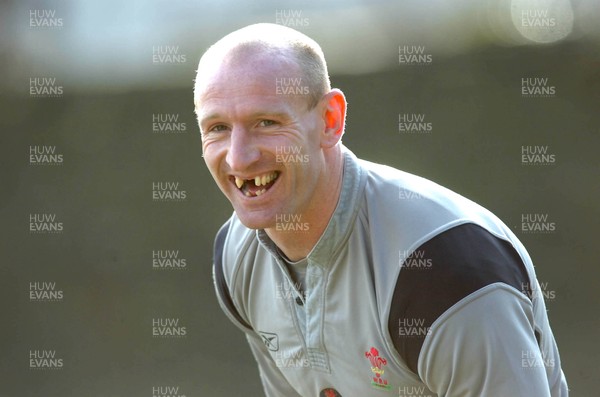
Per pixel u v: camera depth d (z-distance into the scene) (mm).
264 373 8227
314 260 6672
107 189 21516
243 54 6152
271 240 6898
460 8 23281
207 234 20453
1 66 23266
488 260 6145
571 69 22094
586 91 21828
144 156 21859
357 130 21547
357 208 6586
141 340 18781
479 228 6320
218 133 6293
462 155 21156
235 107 6102
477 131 21375
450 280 6047
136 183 21547
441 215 6316
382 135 21453
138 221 20938
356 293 6570
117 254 20547
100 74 23250
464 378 6102
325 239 6574
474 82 21891
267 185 6359
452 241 6176
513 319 6055
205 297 19438
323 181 6469
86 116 22578
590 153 21016
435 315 6074
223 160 6340
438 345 6090
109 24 23891
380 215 6484
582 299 18281
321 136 6398
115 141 22156
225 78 6137
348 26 23016
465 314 6000
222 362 17938
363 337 6602
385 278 6320
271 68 6129
